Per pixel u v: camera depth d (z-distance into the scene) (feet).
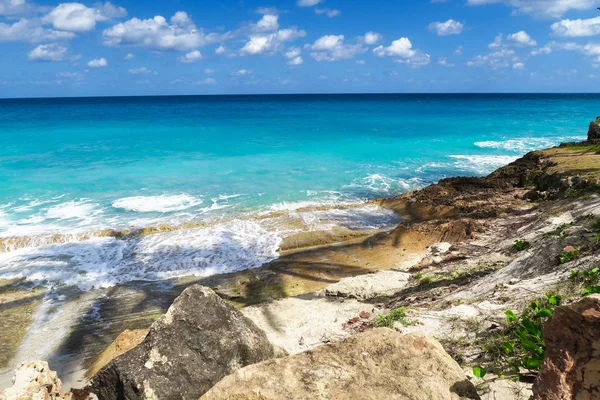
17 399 13.24
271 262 39.96
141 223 50.01
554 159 58.59
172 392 11.43
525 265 26.05
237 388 9.12
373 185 68.23
